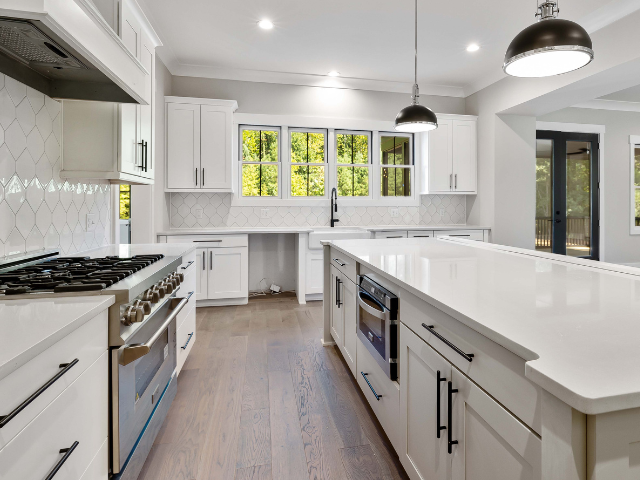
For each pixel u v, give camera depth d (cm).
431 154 468
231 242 390
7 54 145
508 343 73
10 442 65
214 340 295
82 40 119
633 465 57
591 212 560
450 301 101
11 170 153
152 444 158
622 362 62
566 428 56
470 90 485
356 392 212
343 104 465
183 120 394
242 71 425
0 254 147
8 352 66
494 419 82
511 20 319
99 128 192
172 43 361
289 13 308
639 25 287
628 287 117
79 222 209
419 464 124
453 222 513
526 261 169
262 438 169
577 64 167
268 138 452
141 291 128
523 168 462
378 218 486
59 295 110
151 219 352
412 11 305
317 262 413
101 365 108
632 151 573
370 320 173
